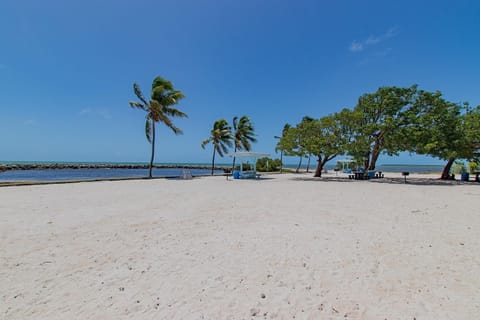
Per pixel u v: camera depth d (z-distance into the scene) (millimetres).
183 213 7156
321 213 7266
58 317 2424
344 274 3389
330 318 2455
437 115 17969
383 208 8102
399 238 4938
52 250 4172
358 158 21547
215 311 2553
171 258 3889
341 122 21219
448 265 3674
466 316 2477
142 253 4086
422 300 2770
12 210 7254
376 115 20891
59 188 13086
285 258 3912
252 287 3037
